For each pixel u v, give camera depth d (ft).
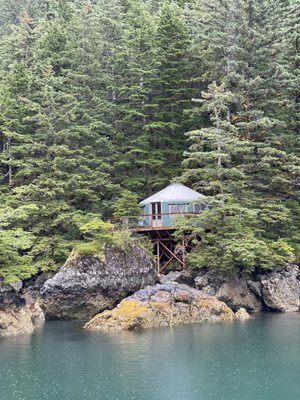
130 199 181.47
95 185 187.73
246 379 83.66
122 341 113.09
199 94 222.48
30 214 172.96
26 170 181.06
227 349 103.50
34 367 92.99
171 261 178.50
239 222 165.78
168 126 205.26
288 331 121.90
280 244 165.78
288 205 187.21
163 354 100.12
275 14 209.26
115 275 152.97
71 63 229.25
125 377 85.76
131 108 215.51
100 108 210.59
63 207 176.96
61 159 180.24
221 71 207.92
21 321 131.64
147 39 225.35
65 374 88.17
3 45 306.35
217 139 169.27
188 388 79.61
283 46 196.54
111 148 203.62
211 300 141.90
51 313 151.43
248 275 166.61
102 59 242.37
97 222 157.79
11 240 132.77
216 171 168.14
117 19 284.41
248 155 184.44
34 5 389.80
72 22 250.57
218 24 220.23
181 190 187.32
